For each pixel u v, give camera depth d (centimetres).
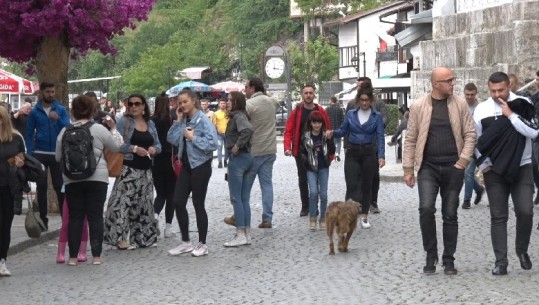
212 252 1458
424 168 1218
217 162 3778
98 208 1361
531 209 1214
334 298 1085
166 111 1595
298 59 7662
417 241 1501
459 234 1558
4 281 1250
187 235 1446
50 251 1496
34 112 1631
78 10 1759
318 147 1655
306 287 1159
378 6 8969
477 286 1133
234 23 10531
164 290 1164
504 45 2791
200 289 1166
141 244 1501
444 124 1208
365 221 1666
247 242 1516
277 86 4919
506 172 1190
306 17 9762
